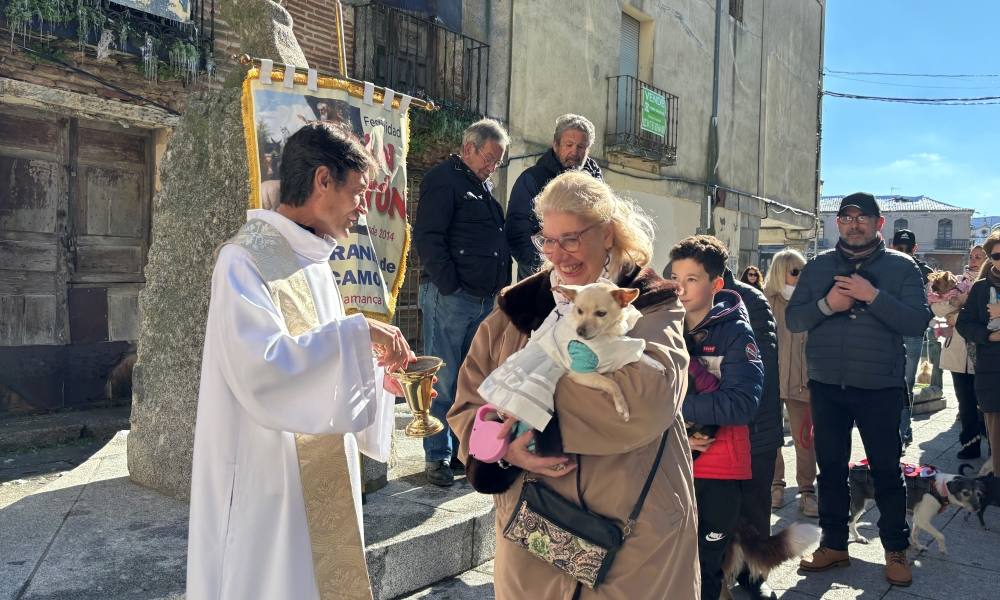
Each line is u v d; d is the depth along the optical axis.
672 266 3.03
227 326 1.88
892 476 3.99
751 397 2.82
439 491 4.24
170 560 3.05
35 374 7.18
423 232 4.34
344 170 2.12
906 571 3.98
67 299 7.54
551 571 1.92
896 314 3.87
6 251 7.12
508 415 1.85
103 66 7.21
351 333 1.96
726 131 17.02
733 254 17.75
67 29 6.57
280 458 1.98
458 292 4.43
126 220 8.01
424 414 2.20
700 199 16.12
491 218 4.52
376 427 2.31
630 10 13.73
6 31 6.43
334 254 3.97
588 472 1.86
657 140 14.16
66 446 6.50
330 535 2.04
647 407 1.75
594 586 1.83
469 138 4.48
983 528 4.98
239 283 1.94
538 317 2.04
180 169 4.09
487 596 3.49
